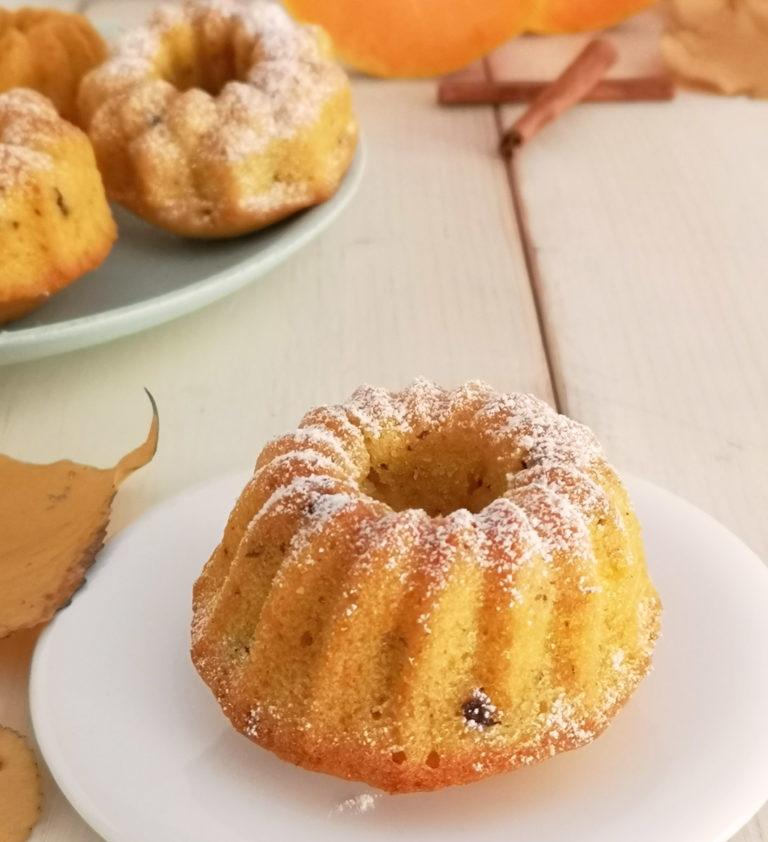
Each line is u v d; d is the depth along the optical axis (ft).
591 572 0.53
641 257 1.07
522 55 1.48
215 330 0.96
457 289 1.02
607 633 0.56
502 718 0.52
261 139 0.96
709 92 1.40
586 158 1.25
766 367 0.92
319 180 0.99
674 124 1.32
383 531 0.52
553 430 0.60
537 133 1.30
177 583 0.64
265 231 1.02
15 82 1.12
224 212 0.96
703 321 0.98
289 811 0.51
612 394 0.89
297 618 0.53
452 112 1.35
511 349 0.94
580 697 0.54
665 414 0.87
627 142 1.28
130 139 0.98
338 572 0.52
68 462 0.74
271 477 0.58
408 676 0.51
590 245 1.09
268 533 0.55
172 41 1.08
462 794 0.52
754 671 0.58
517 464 0.59
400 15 1.38
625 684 0.55
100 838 0.52
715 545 0.66
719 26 1.48
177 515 0.69
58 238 0.85
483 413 0.63
